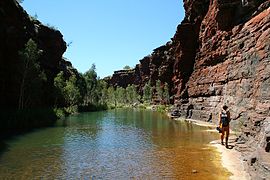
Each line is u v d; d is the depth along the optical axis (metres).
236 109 37.03
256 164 15.79
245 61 35.91
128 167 20.41
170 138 32.97
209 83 52.12
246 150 23.19
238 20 44.41
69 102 91.12
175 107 70.44
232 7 46.91
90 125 49.03
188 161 21.64
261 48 30.55
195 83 60.59
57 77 75.75
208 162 21.16
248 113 31.67
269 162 14.52
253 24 35.75
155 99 135.88
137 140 32.06
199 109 56.25
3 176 18.33
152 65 146.25
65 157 23.73
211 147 26.81
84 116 72.56
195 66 64.94
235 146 25.86
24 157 23.70
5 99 51.91
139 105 146.12
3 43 51.88
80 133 38.53
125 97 177.00
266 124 20.75
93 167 20.52
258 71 30.58
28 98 55.25
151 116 73.00
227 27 47.97
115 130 41.72
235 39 42.00
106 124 50.84
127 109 122.75
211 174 18.09
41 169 20.02
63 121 56.91
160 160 22.22
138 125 48.72
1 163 21.72
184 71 73.12
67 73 100.62
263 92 27.27
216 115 46.94
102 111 102.25
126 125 48.91
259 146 18.19
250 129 26.16
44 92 73.44
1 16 51.69
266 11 33.12
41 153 25.30
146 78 178.62
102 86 151.12
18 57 55.22
